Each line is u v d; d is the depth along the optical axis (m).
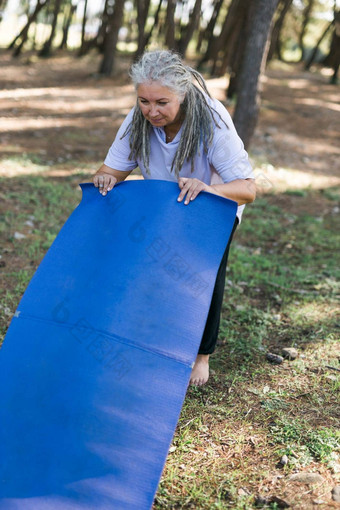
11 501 1.93
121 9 17.64
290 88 18.47
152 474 1.99
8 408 2.10
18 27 35.31
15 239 5.24
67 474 1.96
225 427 2.84
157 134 2.50
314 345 3.71
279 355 3.57
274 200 7.92
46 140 10.05
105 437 2.01
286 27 27.72
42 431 2.03
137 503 1.95
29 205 6.30
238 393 3.14
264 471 2.53
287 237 6.35
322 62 27.31
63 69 19.42
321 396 3.12
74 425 2.02
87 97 14.68
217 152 2.47
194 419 2.88
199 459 2.61
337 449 2.65
